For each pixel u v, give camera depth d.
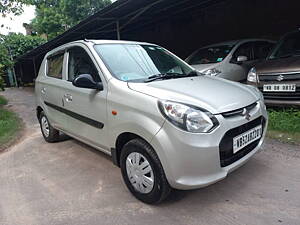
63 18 27.36
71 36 11.12
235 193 2.51
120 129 2.46
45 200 2.65
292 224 2.03
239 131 2.27
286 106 4.27
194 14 9.99
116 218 2.27
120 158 2.60
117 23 8.09
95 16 7.16
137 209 2.37
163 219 2.20
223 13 8.96
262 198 2.40
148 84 2.50
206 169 2.04
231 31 8.86
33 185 3.00
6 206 2.59
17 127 5.89
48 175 3.25
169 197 2.52
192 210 2.30
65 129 3.70
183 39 10.74
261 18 7.89
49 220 2.31
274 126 4.14
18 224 2.29
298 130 3.94
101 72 2.77
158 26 11.86
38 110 4.66
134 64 2.98
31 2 9.92
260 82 4.55
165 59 3.39
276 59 4.86
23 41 22.41
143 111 2.22
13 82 22.39
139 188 2.45
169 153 2.04
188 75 3.10
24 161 3.80
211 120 2.08
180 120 2.02
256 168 2.98
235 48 6.11
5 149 4.46
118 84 2.56
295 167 2.94
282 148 3.48
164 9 8.01
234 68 5.82
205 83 2.72
